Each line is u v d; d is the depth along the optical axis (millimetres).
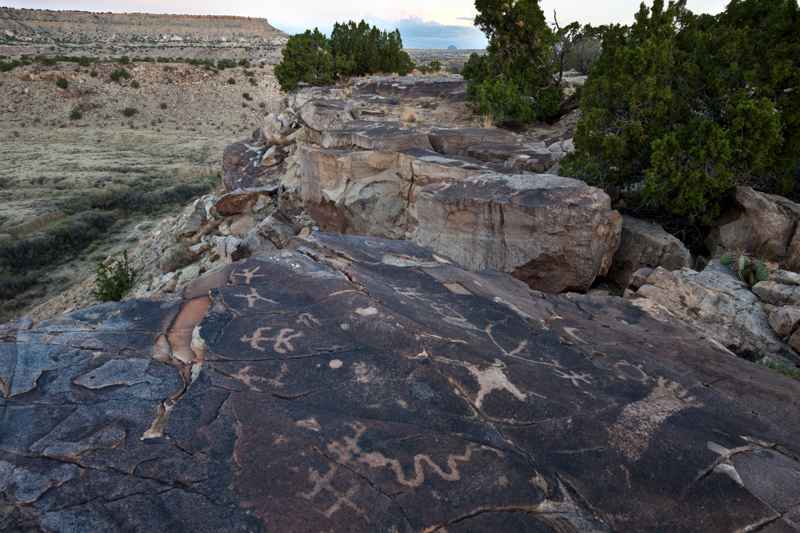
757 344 5852
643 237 8031
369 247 5410
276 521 2217
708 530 2461
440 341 3621
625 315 5066
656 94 8945
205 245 15430
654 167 8188
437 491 2443
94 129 46281
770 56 8867
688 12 11000
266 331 3521
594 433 2986
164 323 3621
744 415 3412
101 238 22922
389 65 24125
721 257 7355
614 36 11109
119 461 2459
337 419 2818
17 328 3471
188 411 2787
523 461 2697
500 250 7953
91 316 3684
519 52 15938
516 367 3525
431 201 8453
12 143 40156
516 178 8516
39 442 2543
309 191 12438
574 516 2439
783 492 2727
